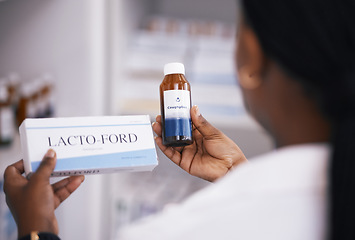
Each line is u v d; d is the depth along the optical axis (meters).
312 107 0.46
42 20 1.49
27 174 0.68
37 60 1.50
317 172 0.44
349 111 0.42
